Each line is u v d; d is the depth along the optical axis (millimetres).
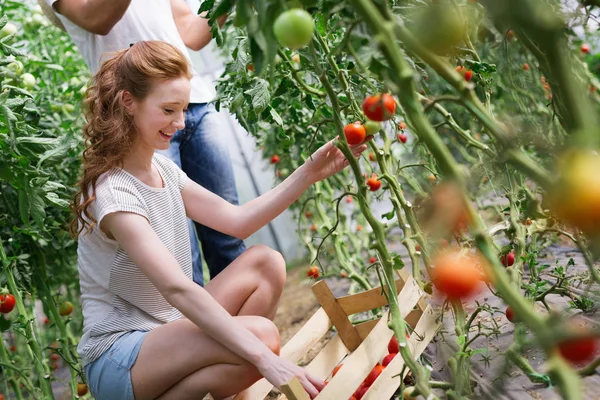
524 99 2254
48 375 2293
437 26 834
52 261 2871
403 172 2492
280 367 1468
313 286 1934
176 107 1689
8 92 2115
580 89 894
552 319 786
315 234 3902
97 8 2129
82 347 1738
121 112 1679
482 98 2229
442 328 1728
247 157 4785
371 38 1017
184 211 1889
